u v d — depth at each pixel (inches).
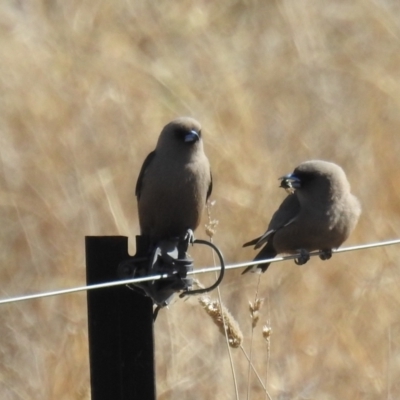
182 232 426.9
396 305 577.6
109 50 749.3
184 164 416.2
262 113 717.3
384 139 698.2
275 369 535.5
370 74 749.3
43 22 768.3
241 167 653.9
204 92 725.9
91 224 614.2
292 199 461.4
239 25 808.9
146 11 804.6
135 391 317.4
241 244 607.5
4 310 565.9
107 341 318.0
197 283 385.4
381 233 619.8
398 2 816.9
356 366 541.6
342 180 449.7
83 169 649.6
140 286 319.9
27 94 689.6
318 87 747.4
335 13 807.7
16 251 600.1
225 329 386.3
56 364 528.1
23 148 656.4
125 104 705.6
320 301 578.6
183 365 529.7
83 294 573.9
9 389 519.5
